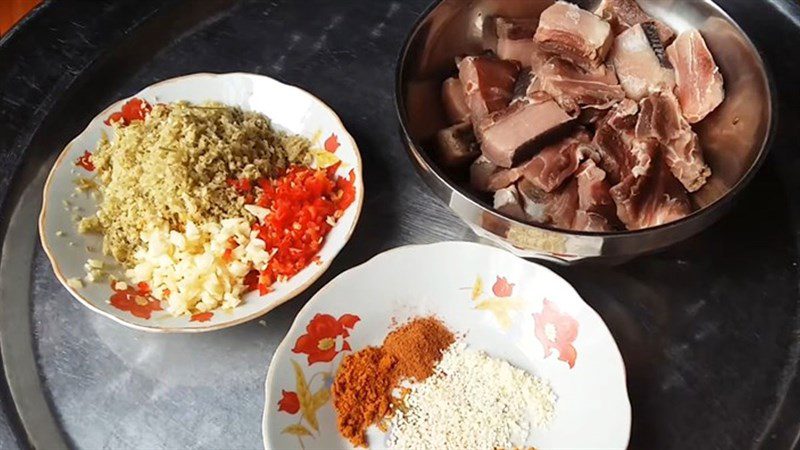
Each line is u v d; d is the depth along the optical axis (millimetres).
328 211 382
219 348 357
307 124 409
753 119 368
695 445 328
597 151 378
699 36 390
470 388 342
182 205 375
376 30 467
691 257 377
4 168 405
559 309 351
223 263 362
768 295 366
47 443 333
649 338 356
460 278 364
